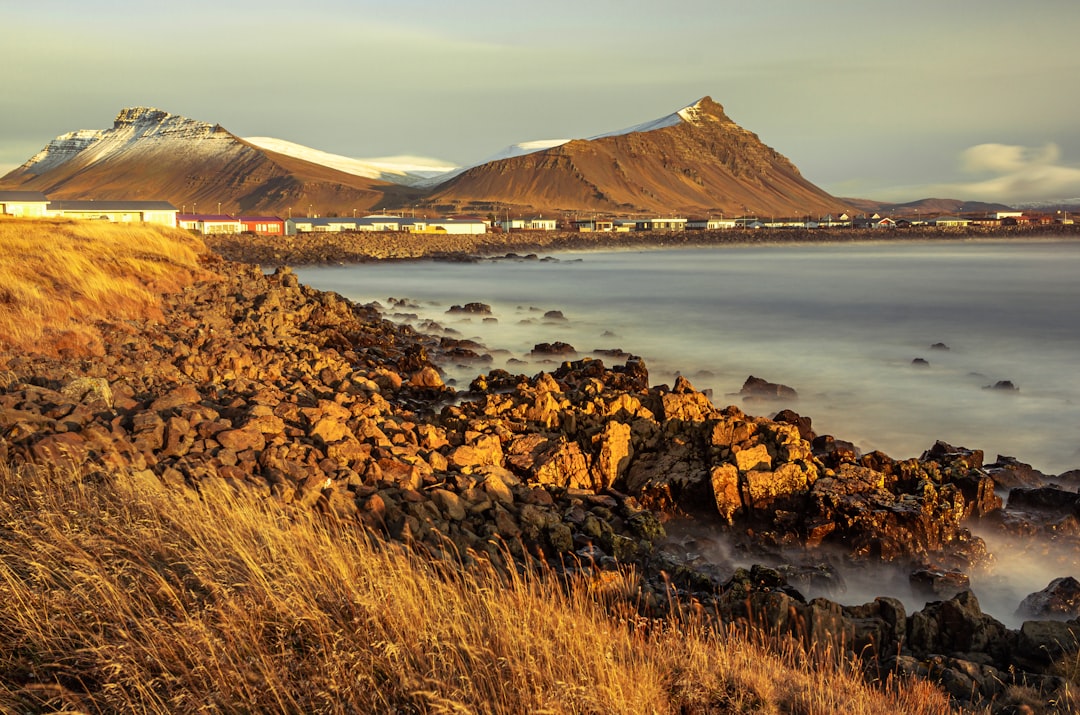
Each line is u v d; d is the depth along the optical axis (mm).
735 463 16938
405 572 8164
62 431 13539
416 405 25094
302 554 8125
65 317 26109
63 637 6793
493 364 36031
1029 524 16719
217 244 119750
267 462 13414
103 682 6348
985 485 17219
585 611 8602
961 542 15508
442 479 14695
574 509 14680
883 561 14961
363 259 121250
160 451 13875
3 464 10461
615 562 11867
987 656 10125
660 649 7750
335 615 7234
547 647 6988
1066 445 26125
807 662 8766
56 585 7414
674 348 44531
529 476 16734
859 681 8430
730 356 42062
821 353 43375
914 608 13680
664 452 18312
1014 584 14781
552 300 71438
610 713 6426
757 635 9703
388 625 7090
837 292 81688
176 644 6676
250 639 6785
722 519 16188
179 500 8961
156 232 63906
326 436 16047
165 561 7957
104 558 7824
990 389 34156
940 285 90875
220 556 7977
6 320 22844
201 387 20203
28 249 35938
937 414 29953
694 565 13391
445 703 5949
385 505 12383
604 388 24812
